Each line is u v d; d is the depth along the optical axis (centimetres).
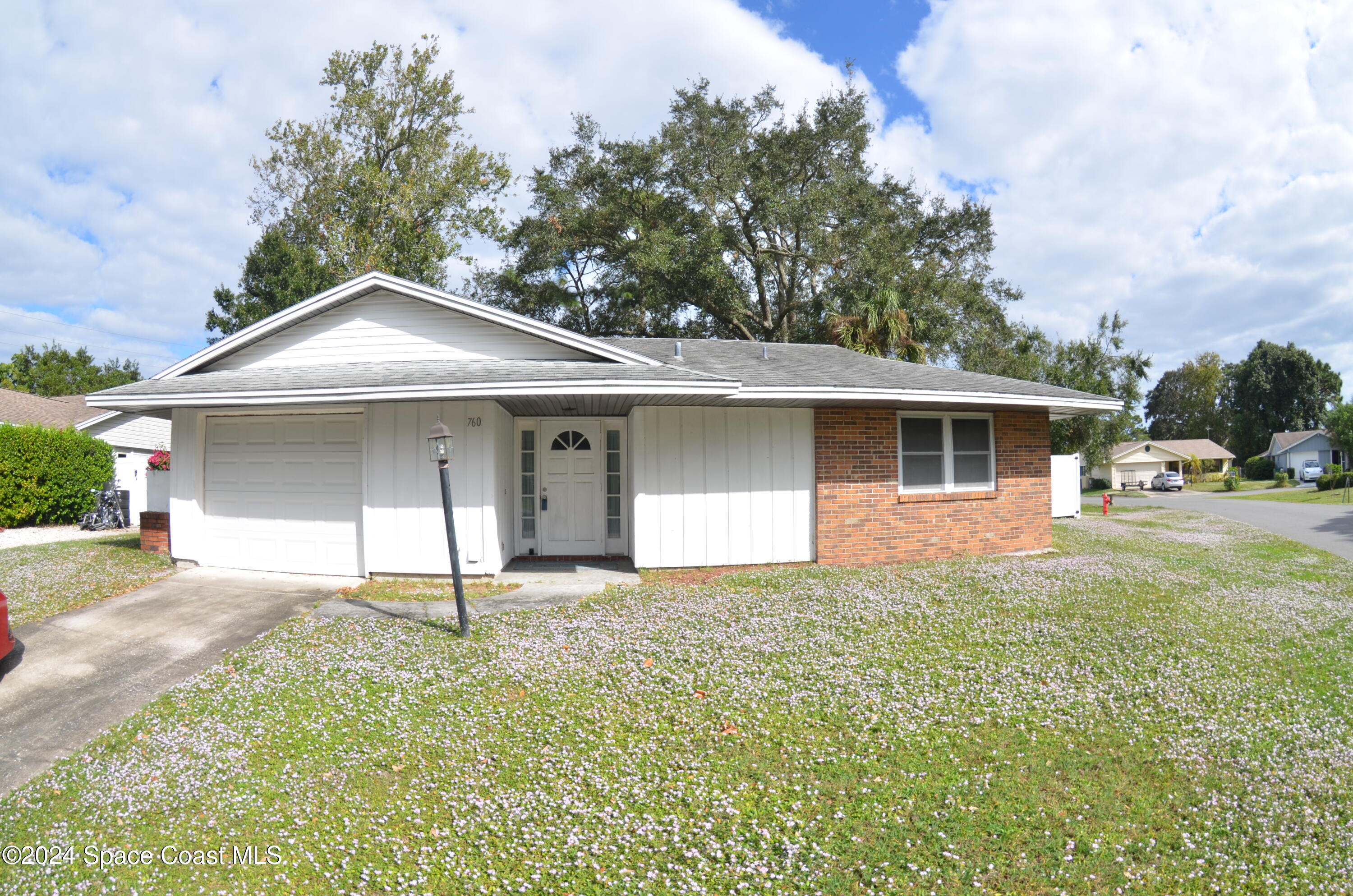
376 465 955
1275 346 6969
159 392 892
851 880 347
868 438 1129
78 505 1795
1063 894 339
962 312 3009
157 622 750
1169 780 443
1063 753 474
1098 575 1029
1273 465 6028
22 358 4875
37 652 667
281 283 2833
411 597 865
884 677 602
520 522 1166
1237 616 822
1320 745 489
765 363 1180
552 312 3391
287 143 3014
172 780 443
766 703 548
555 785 432
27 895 342
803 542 1107
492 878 350
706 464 1071
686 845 373
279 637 707
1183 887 345
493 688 581
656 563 1048
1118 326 3203
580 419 1180
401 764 462
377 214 3002
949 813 403
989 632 736
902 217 3069
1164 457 6062
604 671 617
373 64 3041
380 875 353
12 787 445
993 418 1223
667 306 3073
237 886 349
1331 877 353
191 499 1024
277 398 869
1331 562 1242
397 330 1009
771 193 2689
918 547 1155
